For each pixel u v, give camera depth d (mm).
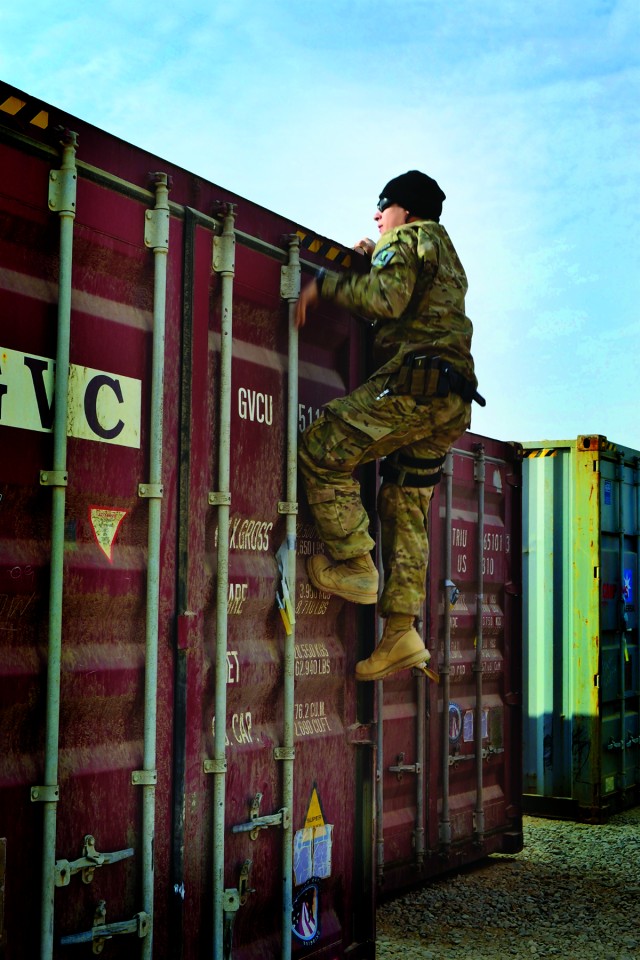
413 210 4148
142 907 3047
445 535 6621
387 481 4285
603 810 8617
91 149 3066
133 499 3158
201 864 3322
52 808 2760
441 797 6457
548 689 8867
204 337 3455
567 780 8734
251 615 3699
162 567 3248
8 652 2752
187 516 3320
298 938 3836
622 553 9406
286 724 3764
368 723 4359
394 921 5578
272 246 3826
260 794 3635
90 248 3070
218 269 3520
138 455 3186
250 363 3732
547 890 6293
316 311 4148
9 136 2812
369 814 4336
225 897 3375
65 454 2871
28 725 2789
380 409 3875
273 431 3836
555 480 9102
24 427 2809
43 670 2805
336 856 4117
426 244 3920
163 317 3250
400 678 6105
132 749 3111
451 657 6707
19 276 2848
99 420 3061
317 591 4109
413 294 3996
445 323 3975
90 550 3031
